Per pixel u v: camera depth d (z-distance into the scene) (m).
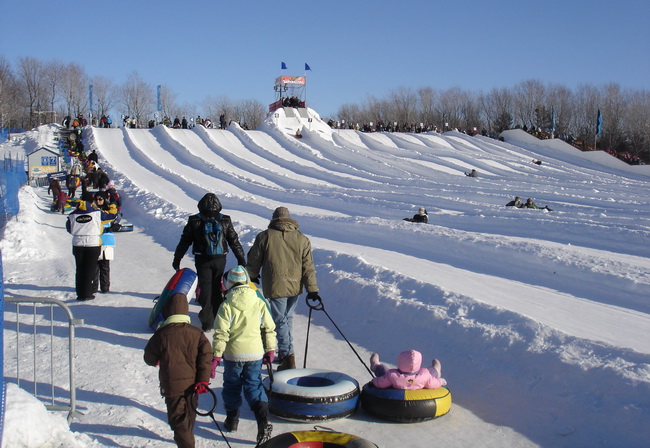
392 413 6.19
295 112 67.94
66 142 55.62
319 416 6.16
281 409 6.23
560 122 108.88
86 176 33.53
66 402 6.36
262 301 6.01
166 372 5.21
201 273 9.23
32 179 37.97
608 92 103.62
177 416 5.16
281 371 6.87
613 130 95.88
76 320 6.06
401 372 6.38
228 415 5.99
